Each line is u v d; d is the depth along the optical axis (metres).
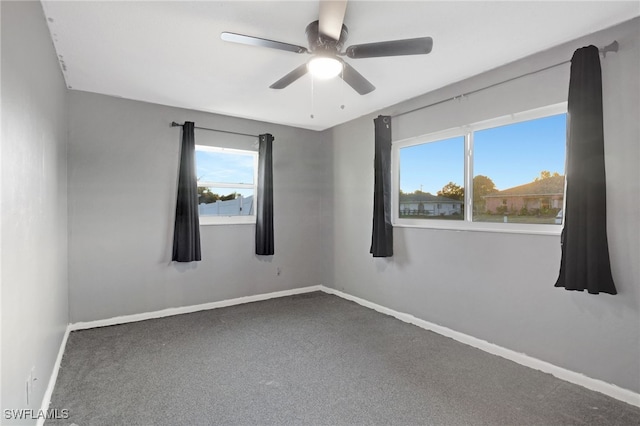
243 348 2.73
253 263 4.17
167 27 2.03
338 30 1.74
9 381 1.27
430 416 1.86
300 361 2.51
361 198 3.99
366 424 1.79
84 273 3.14
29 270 1.56
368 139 3.88
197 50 2.32
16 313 1.35
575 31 2.08
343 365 2.44
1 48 1.19
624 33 1.98
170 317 3.51
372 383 2.20
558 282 2.19
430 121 3.14
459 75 2.76
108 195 3.26
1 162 1.18
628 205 1.96
